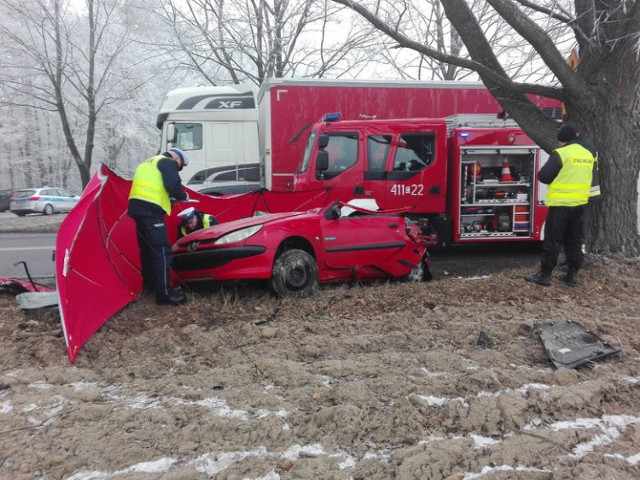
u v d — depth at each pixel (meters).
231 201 7.37
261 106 10.95
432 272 8.17
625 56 6.18
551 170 5.52
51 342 4.32
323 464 2.65
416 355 4.04
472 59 6.96
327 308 5.23
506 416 3.09
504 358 4.00
